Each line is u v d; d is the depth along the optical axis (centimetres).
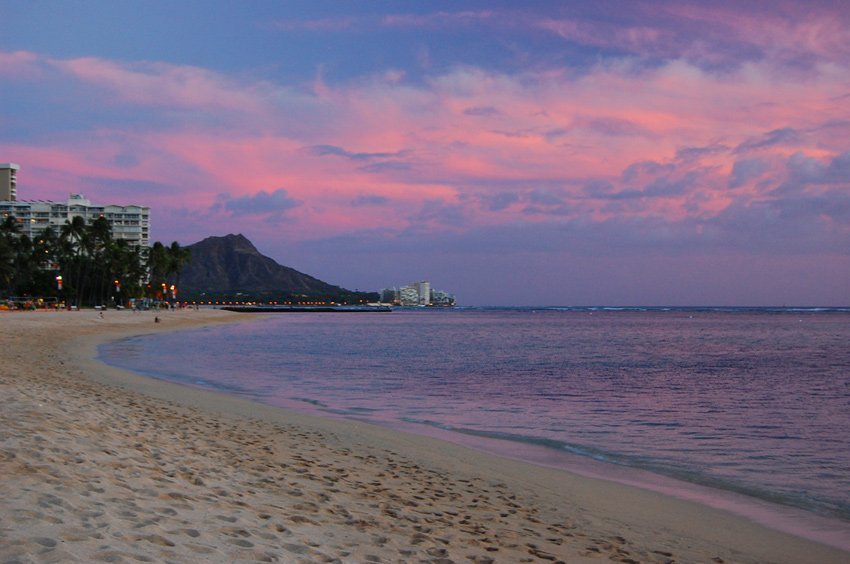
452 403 2548
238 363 4194
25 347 4244
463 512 1023
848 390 3130
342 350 5750
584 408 2464
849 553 946
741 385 3312
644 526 1040
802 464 1546
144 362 3947
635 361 4844
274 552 648
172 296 19650
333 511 906
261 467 1162
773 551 946
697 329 12238
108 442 1092
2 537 543
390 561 707
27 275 13638
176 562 562
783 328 12825
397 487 1154
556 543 901
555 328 12644
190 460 1095
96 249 14300
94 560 523
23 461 833
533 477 1345
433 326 13538
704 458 1605
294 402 2436
